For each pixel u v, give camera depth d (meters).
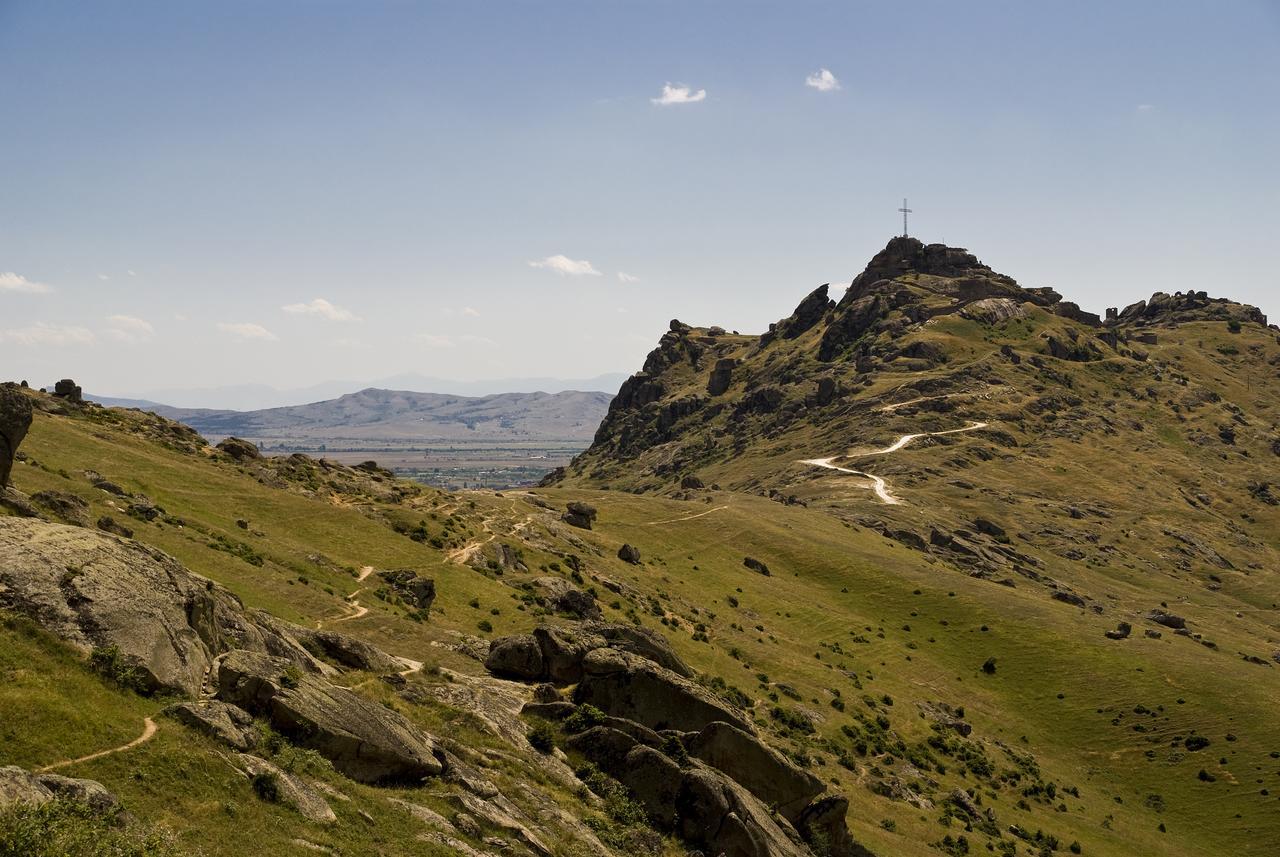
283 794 32.75
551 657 64.81
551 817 43.72
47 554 37.69
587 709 57.62
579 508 174.38
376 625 70.19
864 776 94.69
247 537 87.44
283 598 70.06
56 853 24.41
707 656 115.31
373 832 33.69
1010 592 186.50
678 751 56.06
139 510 77.94
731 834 50.91
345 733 38.53
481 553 113.81
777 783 59.94
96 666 34.22
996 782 110.00
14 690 30.59
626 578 140.12
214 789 31.12
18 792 25.91
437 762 41.75
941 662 153.75
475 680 61.00
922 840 80.69
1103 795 119.56
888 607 173.50
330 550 96.88
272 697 38.09
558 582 112.75
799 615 160.75
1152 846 104.50
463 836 36.69
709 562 176.62
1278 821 111.88
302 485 126.06
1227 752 126.19
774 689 113.19
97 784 27.98
